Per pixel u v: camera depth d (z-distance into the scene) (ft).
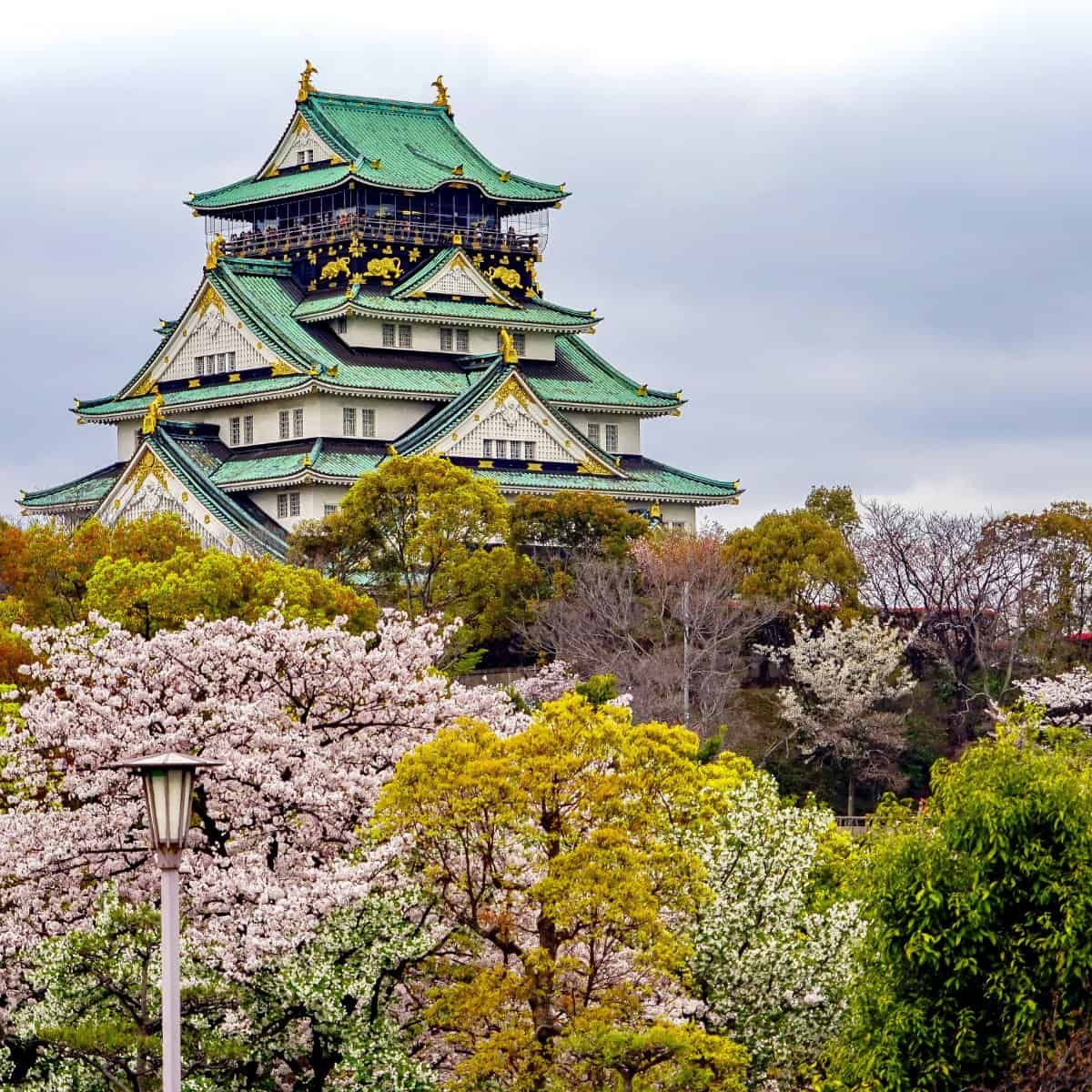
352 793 283.38
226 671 295.07
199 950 262.26
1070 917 254.06
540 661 614.75
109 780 280.31
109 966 264.11
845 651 634.02
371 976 264.11
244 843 281.74
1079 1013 254.27
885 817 321.52
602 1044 252.62
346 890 260.83
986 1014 259.19
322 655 299.99
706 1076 260.01
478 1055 260.62
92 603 492.95
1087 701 634.02
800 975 280.92
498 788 265.13
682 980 277.64
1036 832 261.24
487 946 277.44
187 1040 264.31
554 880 262.06
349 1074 269.64
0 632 434.71
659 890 272.31
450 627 323.16
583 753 270.26
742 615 653.71
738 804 293.43
